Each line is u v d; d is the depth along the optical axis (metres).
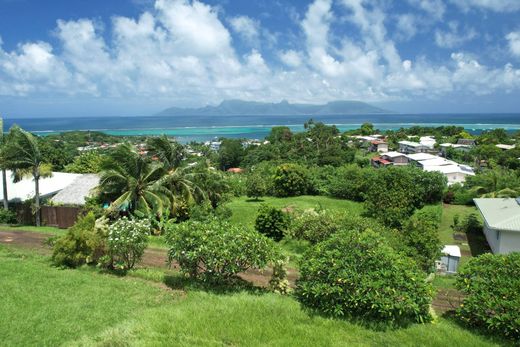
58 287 9.84
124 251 11.64
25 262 12.72
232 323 7.21
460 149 79.94
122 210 21.61
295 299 8.92
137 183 22.19
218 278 9.75
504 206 23.73
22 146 22.92
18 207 24.75
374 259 7.84
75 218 23.53
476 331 7.60
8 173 29.64
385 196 31.50
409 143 86.56
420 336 7.00
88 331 7.17
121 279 10.91
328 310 7.84
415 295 7.57
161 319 7.39
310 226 20.66
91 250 12.38
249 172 55.78
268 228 22.58
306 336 6.80
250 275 12.88
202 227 9.66
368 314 7.65
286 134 101.31
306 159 70.56
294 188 42.16
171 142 26.70
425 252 17.53
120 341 6.44
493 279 7.78
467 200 38.06
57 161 41.91
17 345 6.58
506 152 65.19
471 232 28.31
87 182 27.08
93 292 9.50
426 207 36.12
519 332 7.00
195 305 8.22
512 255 8.37
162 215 21.50
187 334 6.74
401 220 27.75
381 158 70.25
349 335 6.98
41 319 7.68
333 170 46.06
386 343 6.74
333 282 7.79
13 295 9.09
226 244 9.04
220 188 29.25
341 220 20.34
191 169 26.88
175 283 10.35
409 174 37.00
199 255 9.16
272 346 6.39
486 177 39.53
